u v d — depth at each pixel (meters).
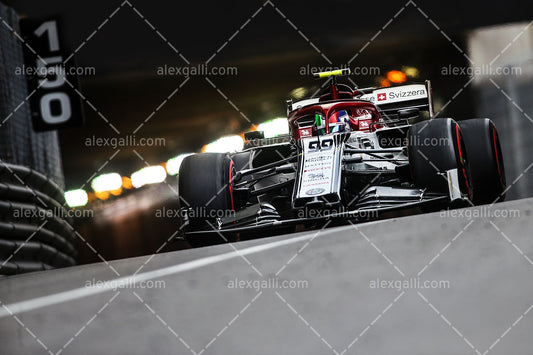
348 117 9.29
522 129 19.86
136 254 16.50
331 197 7.69
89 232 19.73
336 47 31.55
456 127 8.10
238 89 31.08
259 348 3.62
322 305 4.22
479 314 3.66
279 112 29.02
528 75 25.64
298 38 31.70
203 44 31.58
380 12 30.95
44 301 5.39
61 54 11.88
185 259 6.38
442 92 25.77
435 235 5.64
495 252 4.81
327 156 8.21
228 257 6.06
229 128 28.81
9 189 10.35
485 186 9.15
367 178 9.44
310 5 31.41
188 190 8.71
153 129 30.02
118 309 4.78
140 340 4.00
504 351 3.15
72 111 11.84
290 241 6.39
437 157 7.86
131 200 24.19
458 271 4.49
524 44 29.48
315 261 5.36
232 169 9.11
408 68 28.62
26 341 4.31
